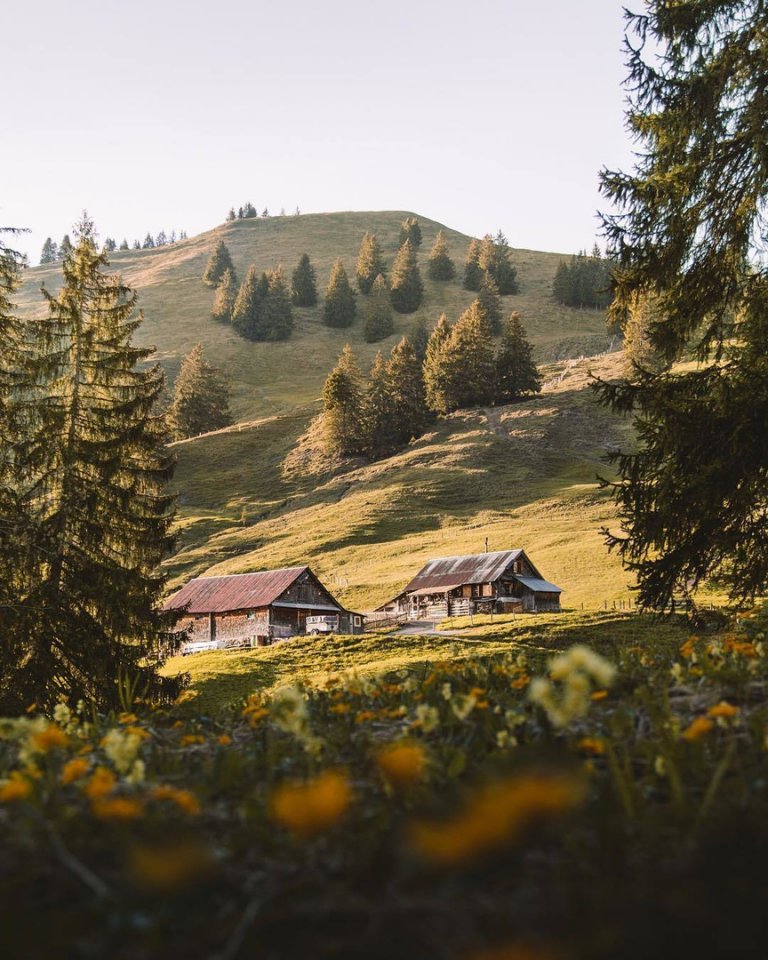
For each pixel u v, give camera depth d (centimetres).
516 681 630
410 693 672
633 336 11088
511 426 12525
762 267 1484
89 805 358
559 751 419
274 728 582
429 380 13775
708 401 1384
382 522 9850
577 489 10206
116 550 2502
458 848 189
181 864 236
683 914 210
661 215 1485
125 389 2569
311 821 221
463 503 10294
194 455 13525
